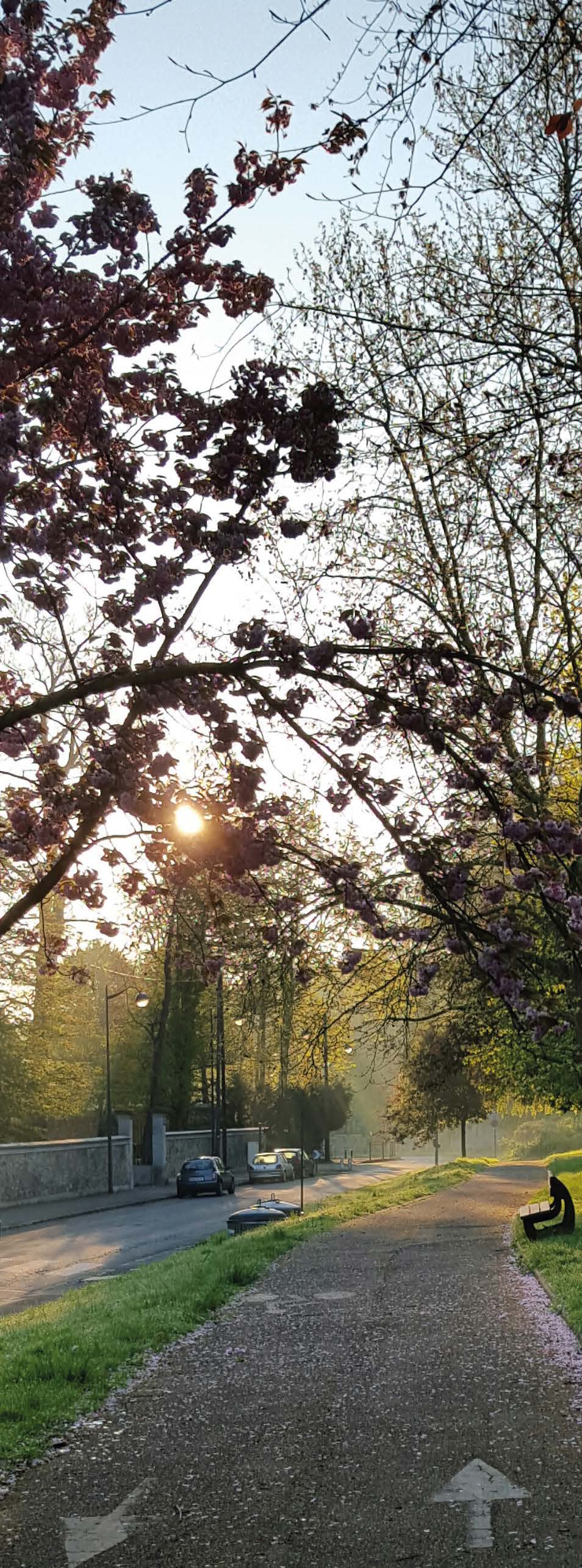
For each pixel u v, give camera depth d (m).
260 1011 15.26
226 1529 6.11
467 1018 18.86
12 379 5.87
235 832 5.62
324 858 5.81
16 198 5.34
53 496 6.16
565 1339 10.56
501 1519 6.02
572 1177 33.53
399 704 5.34
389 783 5.36
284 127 5.70
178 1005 55.91
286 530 6.29
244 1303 13.70
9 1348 10.91
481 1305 12.79
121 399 6.38
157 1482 6.96
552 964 12.95
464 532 13.60
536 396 7.67
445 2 4.90
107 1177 42.00
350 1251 18.58
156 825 5.73
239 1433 7.98
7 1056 40.72
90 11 5.37
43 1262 22.41
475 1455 7.16
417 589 13.62
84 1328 11.88
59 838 6.09
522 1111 30.50
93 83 5.59
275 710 5.48
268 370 6.13
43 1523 6.29
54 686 6.68
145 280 6.14
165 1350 11.01
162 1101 54.94
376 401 10.27
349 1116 69.56
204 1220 30.91
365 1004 14.66
